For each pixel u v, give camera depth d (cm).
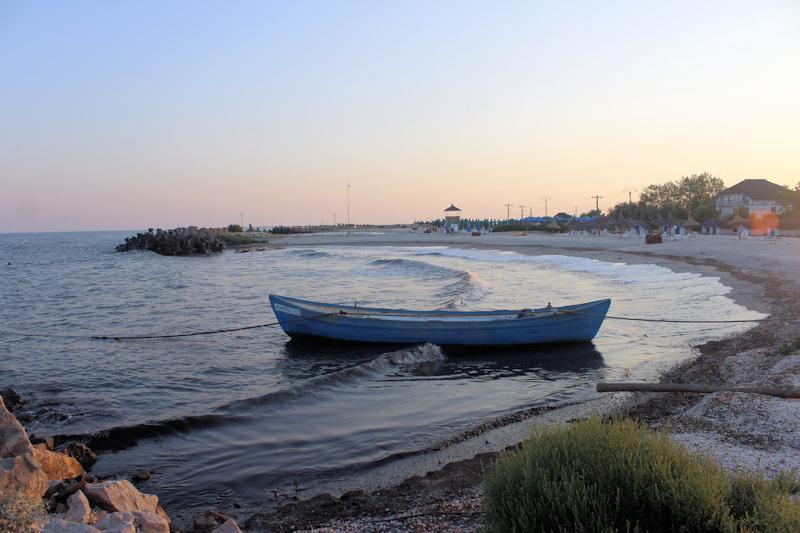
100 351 1714
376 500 693
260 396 1189
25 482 561
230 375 1428
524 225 12400
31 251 9088
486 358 1571
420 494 699
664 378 1236
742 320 1847
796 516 421
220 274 4616
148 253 7656
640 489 449
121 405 1173
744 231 6134
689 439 761
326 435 978
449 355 1608
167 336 1912
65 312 2555
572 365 1467
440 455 868
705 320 1941
